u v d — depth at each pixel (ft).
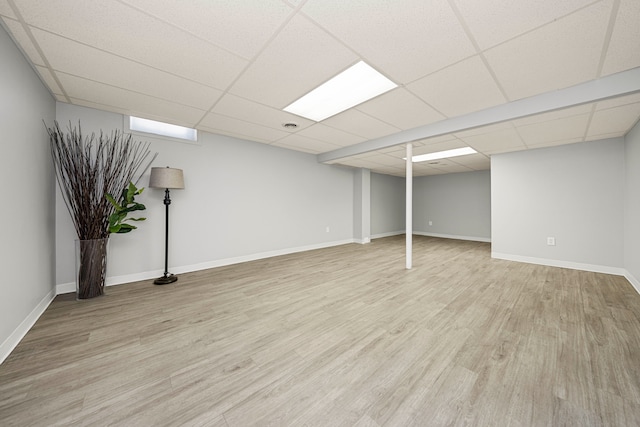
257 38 5.37
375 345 5.82
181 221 11.81
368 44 5.54
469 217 23.02
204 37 5.34
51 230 8.19
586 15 4.55
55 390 4.36
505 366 5.03
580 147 12.38
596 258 12.03
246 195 14.26
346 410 3.98
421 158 16.81
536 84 7.24
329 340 6.03
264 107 9.10
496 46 5.54
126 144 10.11
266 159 15.19
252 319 7.13
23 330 6.13
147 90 7.82
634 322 6.84
